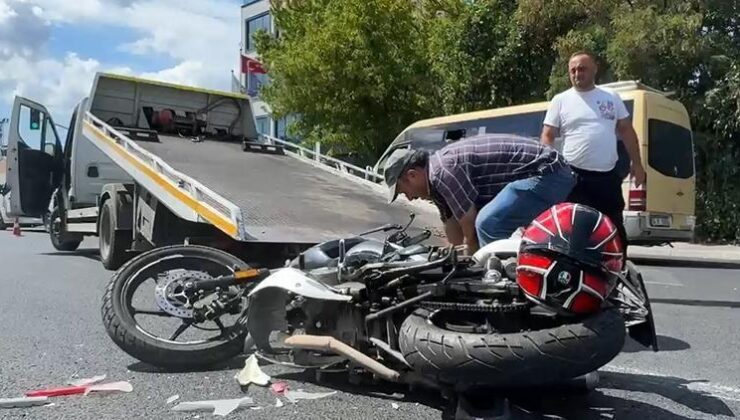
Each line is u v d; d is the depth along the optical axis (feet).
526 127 51.31
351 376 15.42
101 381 16.28
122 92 41.68
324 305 15.39
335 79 68.80
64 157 45.42
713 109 59.36
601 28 62.59
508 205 15.80
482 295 13.44
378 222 27.48
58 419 13.85
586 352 12.13
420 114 71.26
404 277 14.33
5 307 25.82
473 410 13.08
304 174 34.99
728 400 15.39
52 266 38.88
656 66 59.93
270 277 15.85
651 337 15.58
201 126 42.32
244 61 99.55
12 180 45.91
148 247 34.19
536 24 67.72
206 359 16.93
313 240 24.77
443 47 71.56
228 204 24.34
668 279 37.99
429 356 12.76
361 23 68.23
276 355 16.40
